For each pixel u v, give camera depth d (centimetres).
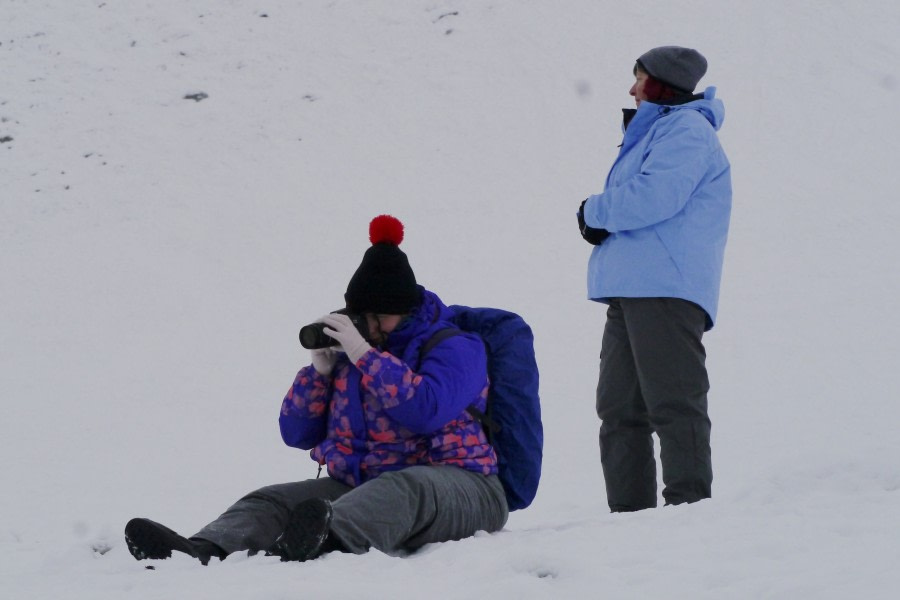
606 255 1129
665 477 1080
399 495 823
